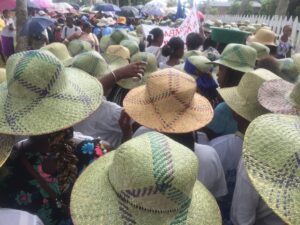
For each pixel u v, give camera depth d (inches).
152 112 85.1
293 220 48.4
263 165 54.0
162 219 52.4
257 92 95.7
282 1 607.2
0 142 61.4
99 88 71.7
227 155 94.7
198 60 146.1
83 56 117.0
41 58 63.2
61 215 64.9
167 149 52.7
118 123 110.3
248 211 75.6
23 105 62.4
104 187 56.7
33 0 653.3
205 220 57.5
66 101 64.7
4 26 454.0
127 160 51.9
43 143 64.3
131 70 108.3
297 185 50.4
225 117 108.6
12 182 64.0
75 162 65.3
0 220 56.6
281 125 56.2
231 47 134.6
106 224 53.4
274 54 241.9
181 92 84.0
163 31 283.1
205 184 86.2
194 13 301.1
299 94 83.6
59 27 432.5
